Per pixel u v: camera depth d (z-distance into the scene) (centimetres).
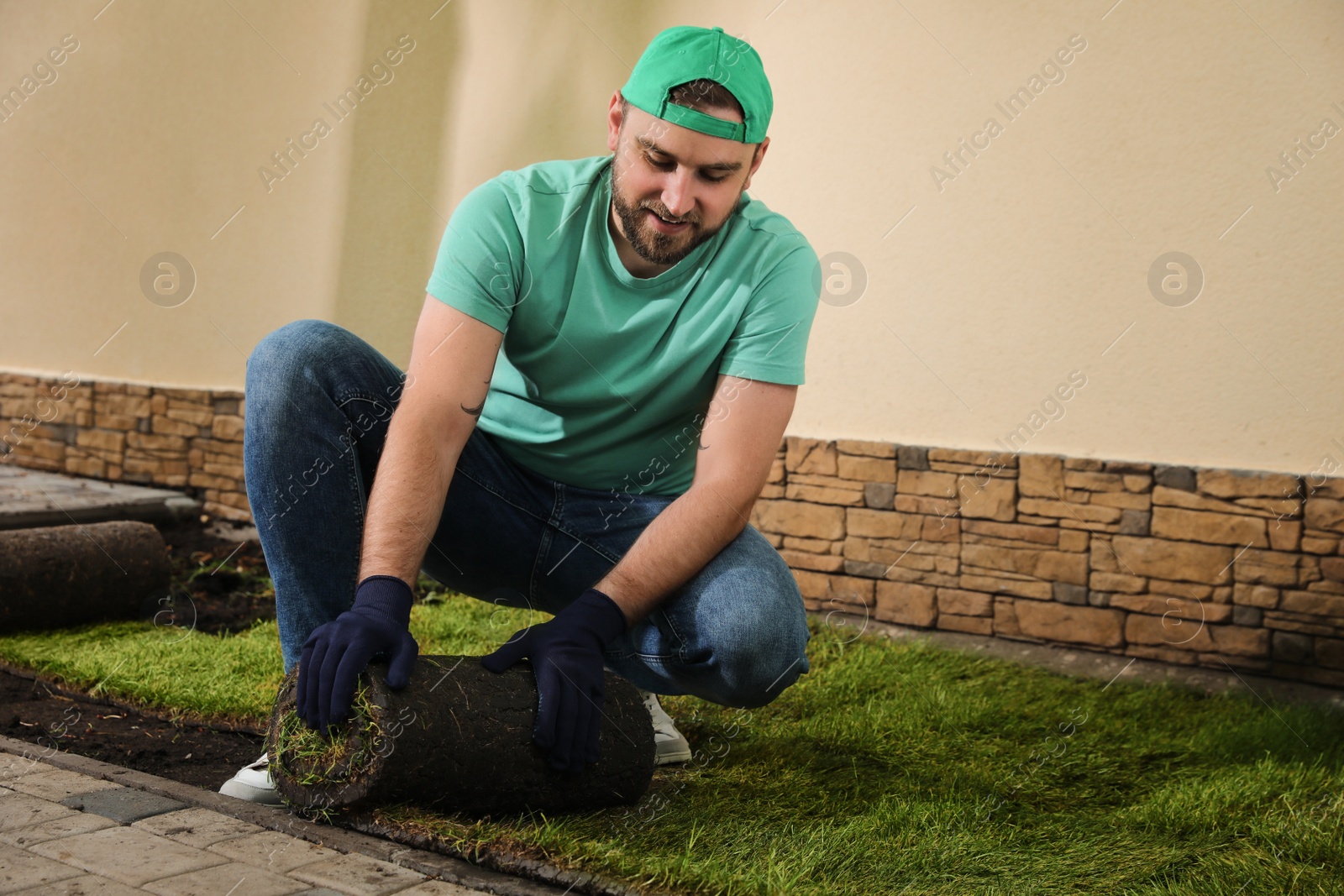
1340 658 330
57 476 585
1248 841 204
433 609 382
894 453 394
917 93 389
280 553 204
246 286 543
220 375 552
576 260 218
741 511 209
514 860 166
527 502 233
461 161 484
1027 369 376
